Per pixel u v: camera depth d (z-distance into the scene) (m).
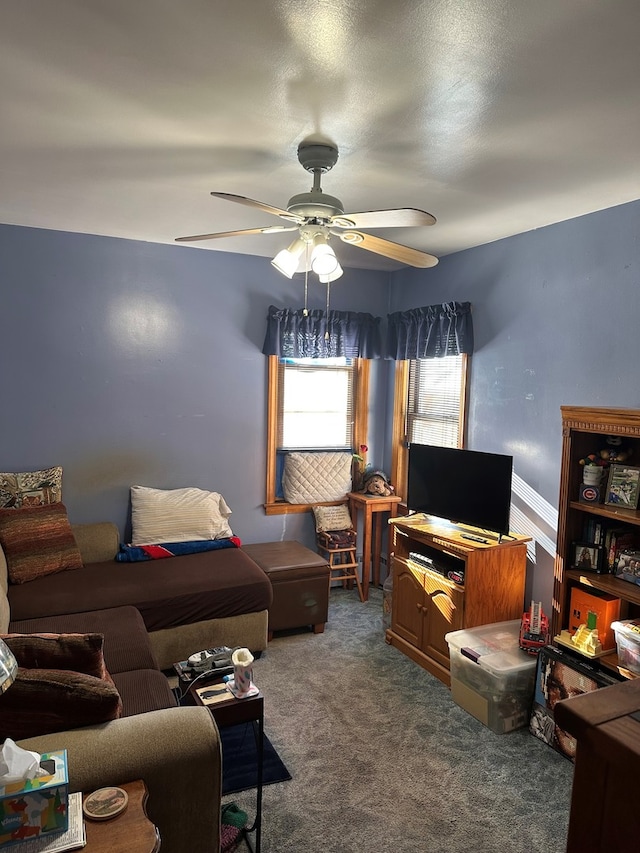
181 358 4.36
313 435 4.97
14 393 3.91
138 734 1.71
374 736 2.89
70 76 1.83
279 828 2.27
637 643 2.59
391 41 1.61
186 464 4.44
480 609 3.35
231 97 1.95
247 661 2.23
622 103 1.94
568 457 2.90
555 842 2.24
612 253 3.06
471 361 4.08
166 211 3.40
